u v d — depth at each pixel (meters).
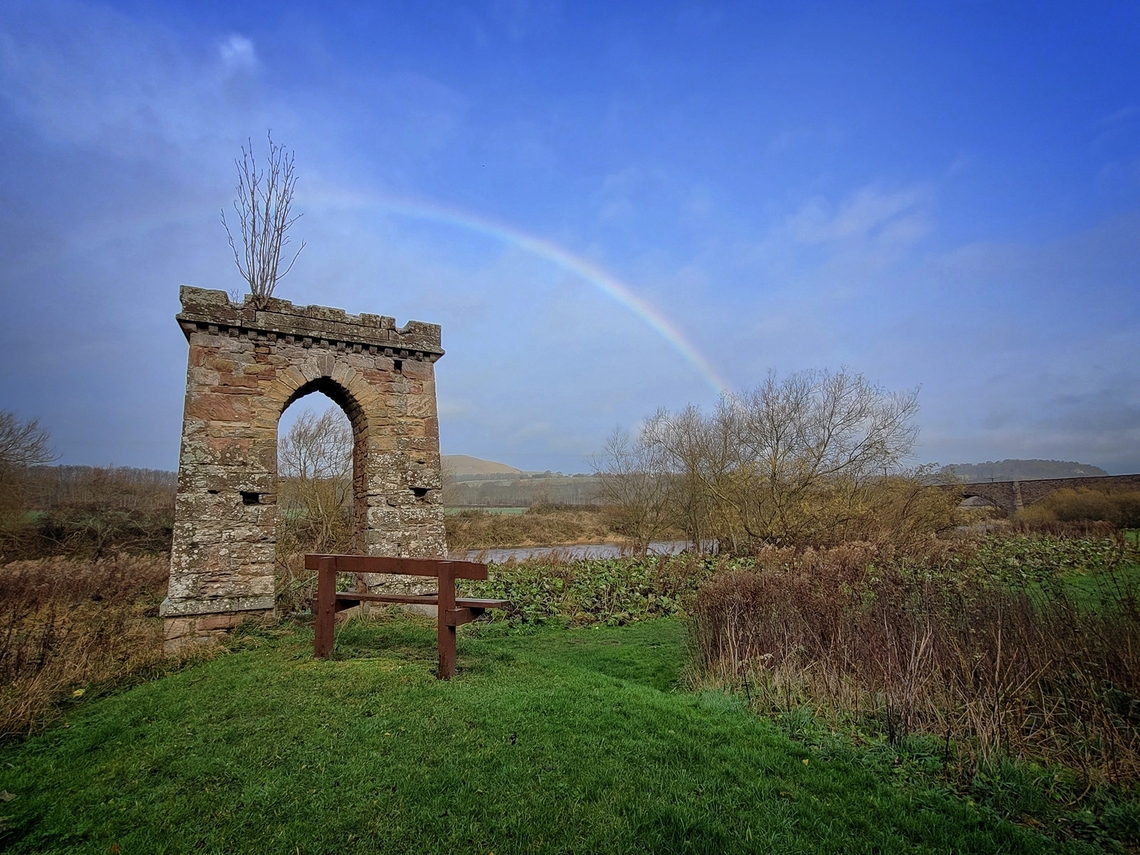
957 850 3.75
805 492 23.45
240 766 4.65
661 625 12.66
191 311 10.34
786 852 3.62
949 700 5.74
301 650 8.33
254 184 11.56
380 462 11.83
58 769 4.89
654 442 29.25
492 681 6.73
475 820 3.88
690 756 4.89
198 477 10.10
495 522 41.88
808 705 6.26
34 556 23.41
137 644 8.79
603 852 3.58
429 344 12.66
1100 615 6.80
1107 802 4.36
